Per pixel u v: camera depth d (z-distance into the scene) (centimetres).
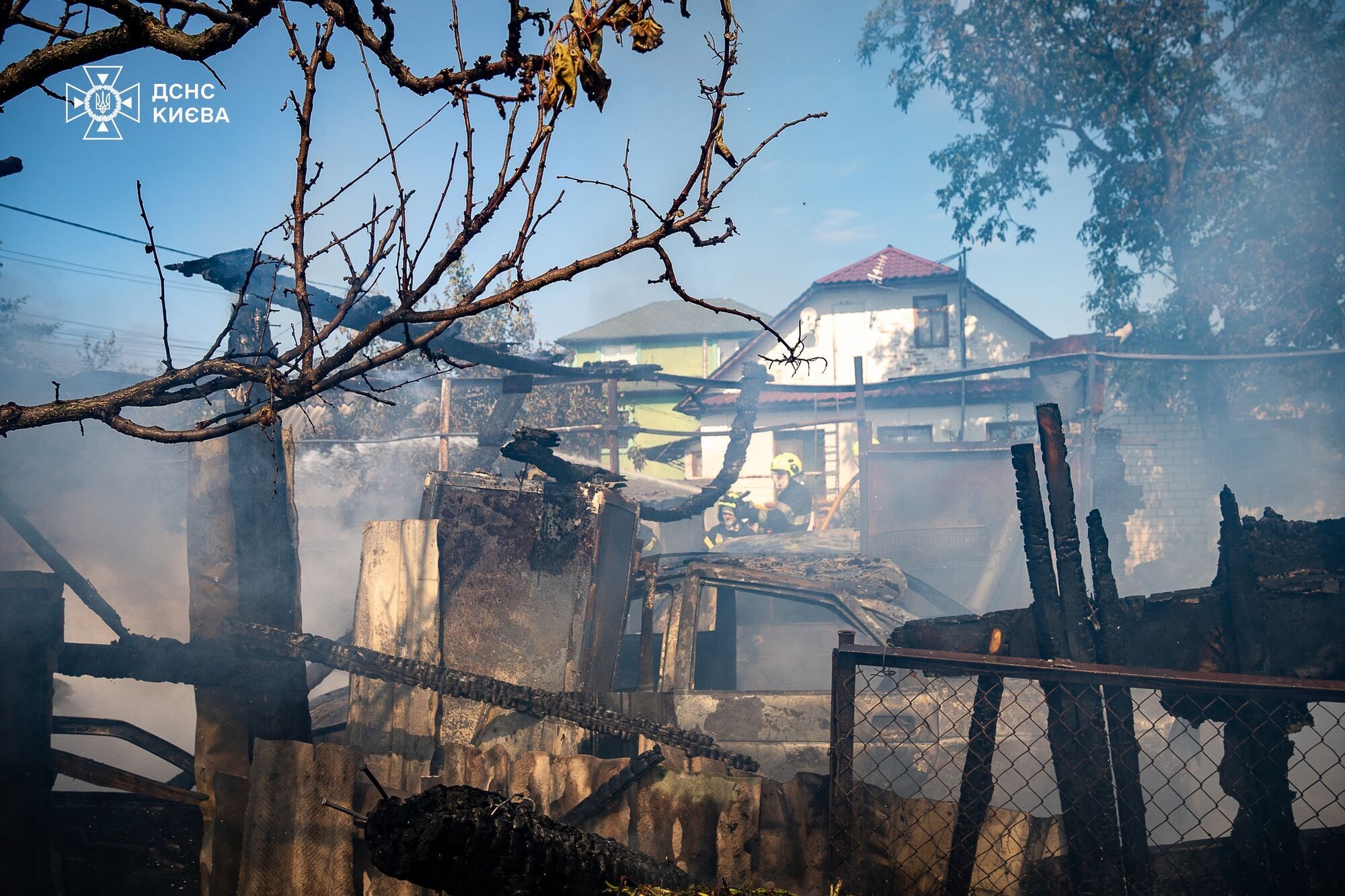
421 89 233
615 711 442
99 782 386
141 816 393
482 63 231
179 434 240
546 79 214
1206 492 1523
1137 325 1603
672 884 274
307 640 413
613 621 525
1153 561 1381
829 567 597
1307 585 313
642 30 208
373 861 234
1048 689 320
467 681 422
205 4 210
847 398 1947
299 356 250
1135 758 311
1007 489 1005
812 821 328
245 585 435
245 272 475
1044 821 315
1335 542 316
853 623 558
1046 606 323
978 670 308
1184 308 1558
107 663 399
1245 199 1519
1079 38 1647
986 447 1014
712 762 431
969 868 310
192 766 422
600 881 247
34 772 377
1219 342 1532
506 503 505
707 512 1252
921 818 318
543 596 487
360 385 914
